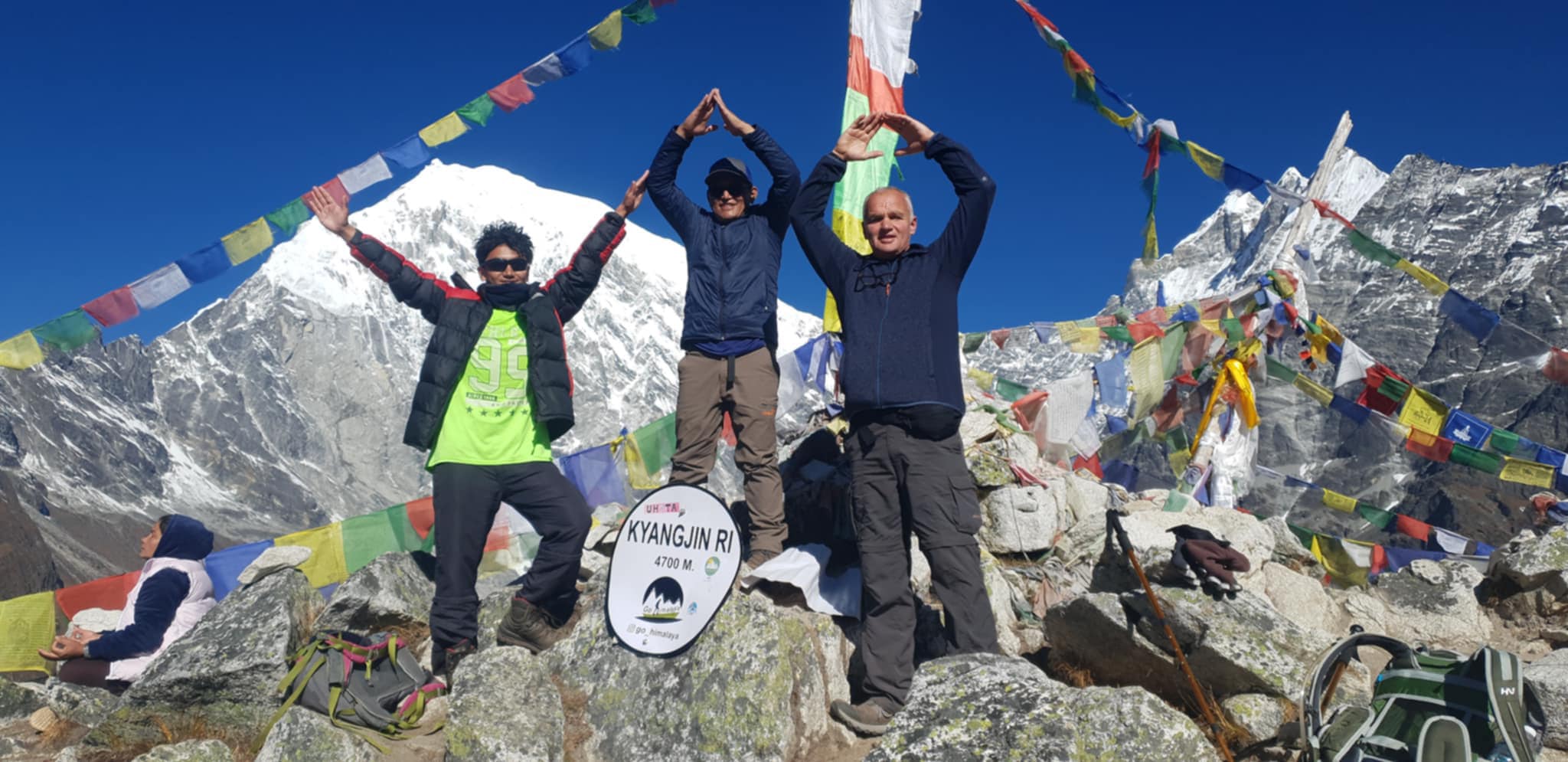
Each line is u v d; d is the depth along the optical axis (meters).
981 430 9.33
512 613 6.83
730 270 7.23
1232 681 5.82
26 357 7.45
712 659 5.94
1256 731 5.55
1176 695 6.14
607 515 9.13
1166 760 4.43
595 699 6.21
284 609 6.86
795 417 10.90
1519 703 4.24
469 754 5.58
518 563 9.10
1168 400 12.32
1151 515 8.86
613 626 6.49
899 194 6.35
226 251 7.66
